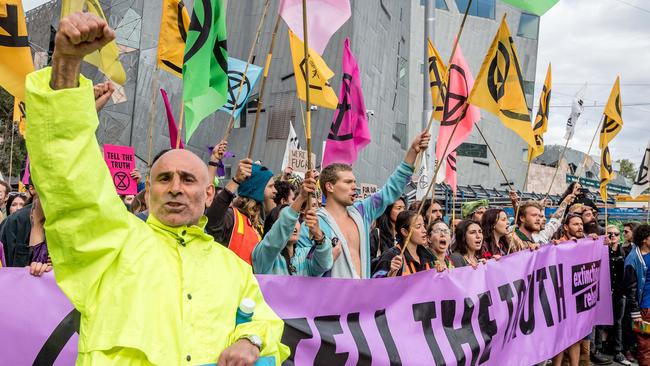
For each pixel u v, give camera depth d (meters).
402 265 4.63
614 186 39.44
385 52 28.14
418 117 35.56
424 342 4.15
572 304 6.18
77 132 1.57
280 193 5.64
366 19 24.78
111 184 1.71
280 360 2.07
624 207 22.83
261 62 26.27
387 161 29.22
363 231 4.27
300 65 5.40
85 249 1.67
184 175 1.89
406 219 4.82
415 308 4.16
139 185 6.28
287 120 24.84
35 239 3.44
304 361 3.51
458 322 4.48
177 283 1.81
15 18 3.66
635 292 6.58
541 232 7.47
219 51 4.13
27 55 3.69
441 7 36.84
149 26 24.73
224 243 3.98
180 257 1.85
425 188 10.57
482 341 4.63
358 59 23.92
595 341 8.05
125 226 1.74
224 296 1.89
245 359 1.75
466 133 5.18
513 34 39.12
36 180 1.58
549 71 7.14
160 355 1.68
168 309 1.75
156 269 1.77
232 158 26.59
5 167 20.53
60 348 2.89
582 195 8.93
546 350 5.60
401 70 31.94
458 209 22.12
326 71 5.80
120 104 23.89
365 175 25.45
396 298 4.07
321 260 3.71
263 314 2.05
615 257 7.95
